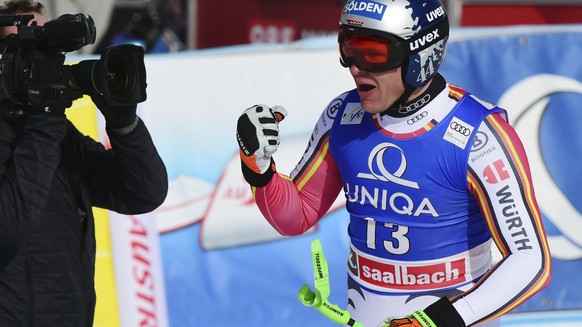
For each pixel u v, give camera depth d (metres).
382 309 10.07
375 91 9.42
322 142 10.30
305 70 14.98
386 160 9.64
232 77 14.87
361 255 10.16
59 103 8.98
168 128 14.71
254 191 10.00
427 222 9.63
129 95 9.14
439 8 9.45
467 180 9.38
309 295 9.27
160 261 14.53
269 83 14.91
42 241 9.23
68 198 9.48
